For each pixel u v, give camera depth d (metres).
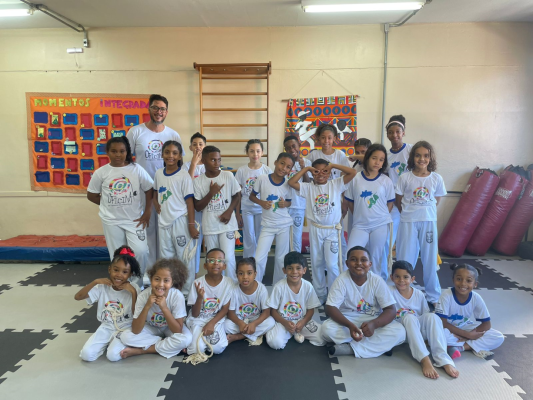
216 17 3.96
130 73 4.33
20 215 4.54
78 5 3.62
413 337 2.03
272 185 2.81
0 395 1.76
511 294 2.96
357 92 4.34
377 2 3.49
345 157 3.35
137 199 2.69
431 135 4.38
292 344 2.24
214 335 2.11
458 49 4.25
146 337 2.11
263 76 4.33
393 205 2.97
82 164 4.44
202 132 4.30
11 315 2.63
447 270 3.61
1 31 4.30
